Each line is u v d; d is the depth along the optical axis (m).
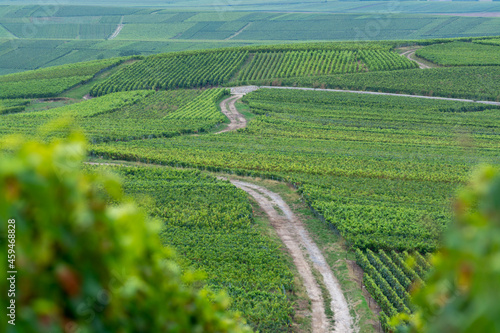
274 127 86.94
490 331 1.71
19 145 2.43
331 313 28.11
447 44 145.12
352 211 43.53
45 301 2.30
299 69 128.75
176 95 112.00
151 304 3.09
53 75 129.75
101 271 2.57
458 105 101.44
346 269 33.47
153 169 55.47
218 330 4.18
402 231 39.47
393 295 28.48
